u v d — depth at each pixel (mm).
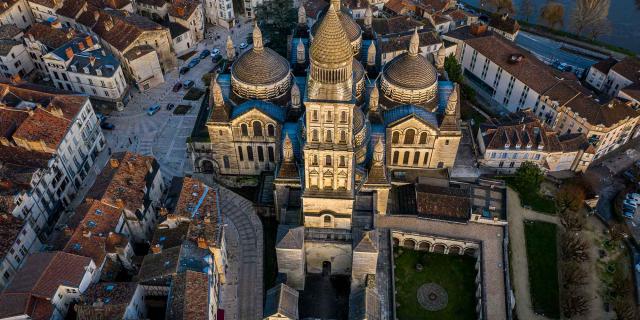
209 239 94750
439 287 103562
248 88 110750
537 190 123375
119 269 96312
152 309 92000
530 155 126000
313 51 72312
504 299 97750
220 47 174250
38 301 82000
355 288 96750
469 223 109750
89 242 92625
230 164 119938
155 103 149125
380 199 103812
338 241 94500
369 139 101500
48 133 113875
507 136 125000
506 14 182750
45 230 110500
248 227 111625
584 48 185500
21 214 101750
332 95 75875
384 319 92875
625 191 129500
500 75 153875
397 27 172625
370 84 115688
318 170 86688
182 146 134500
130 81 155125
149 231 109000
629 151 144000
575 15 188625
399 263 107500
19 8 169750
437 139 111875
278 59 114500
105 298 84250
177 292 85188
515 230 115125
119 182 103688
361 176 98375
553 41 189000
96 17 160375
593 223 120625
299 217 98938
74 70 139625
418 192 112125
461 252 108688
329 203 90688
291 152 96688
